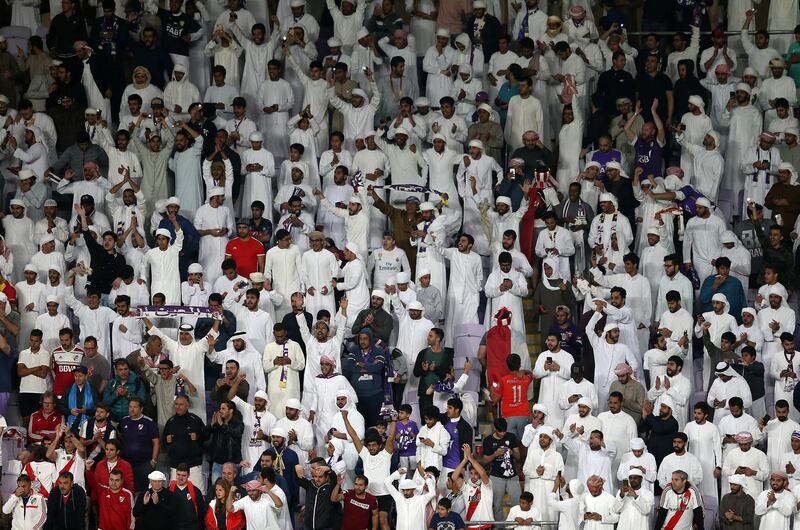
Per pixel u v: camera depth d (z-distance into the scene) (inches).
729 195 4446.4
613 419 3543.3
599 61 4621.1
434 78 4581.7
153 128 4284.0
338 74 4431.6
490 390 3700.8
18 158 4190.5
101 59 4461.1
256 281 3784.5
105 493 3326.8
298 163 4207.7
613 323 3777.1
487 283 3892.7
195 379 3624.5
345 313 3681.1
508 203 4047.7
